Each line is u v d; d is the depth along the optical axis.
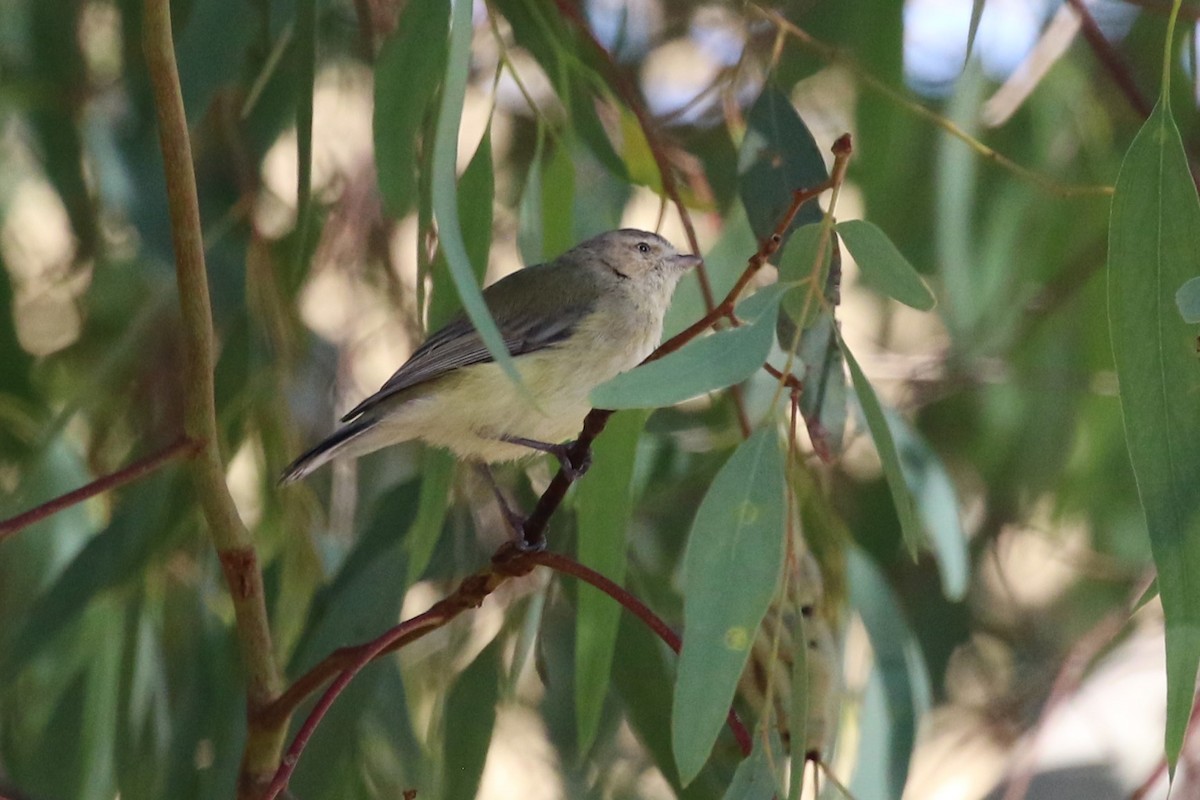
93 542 9.11
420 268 7.51
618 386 5.57
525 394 5.18
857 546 9.58
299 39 8.12
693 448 9.95
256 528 10.09
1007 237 11.44
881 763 8.67
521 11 9.01
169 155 6.20
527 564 6.48
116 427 10.50
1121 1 11.02
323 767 8.54
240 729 9.16
